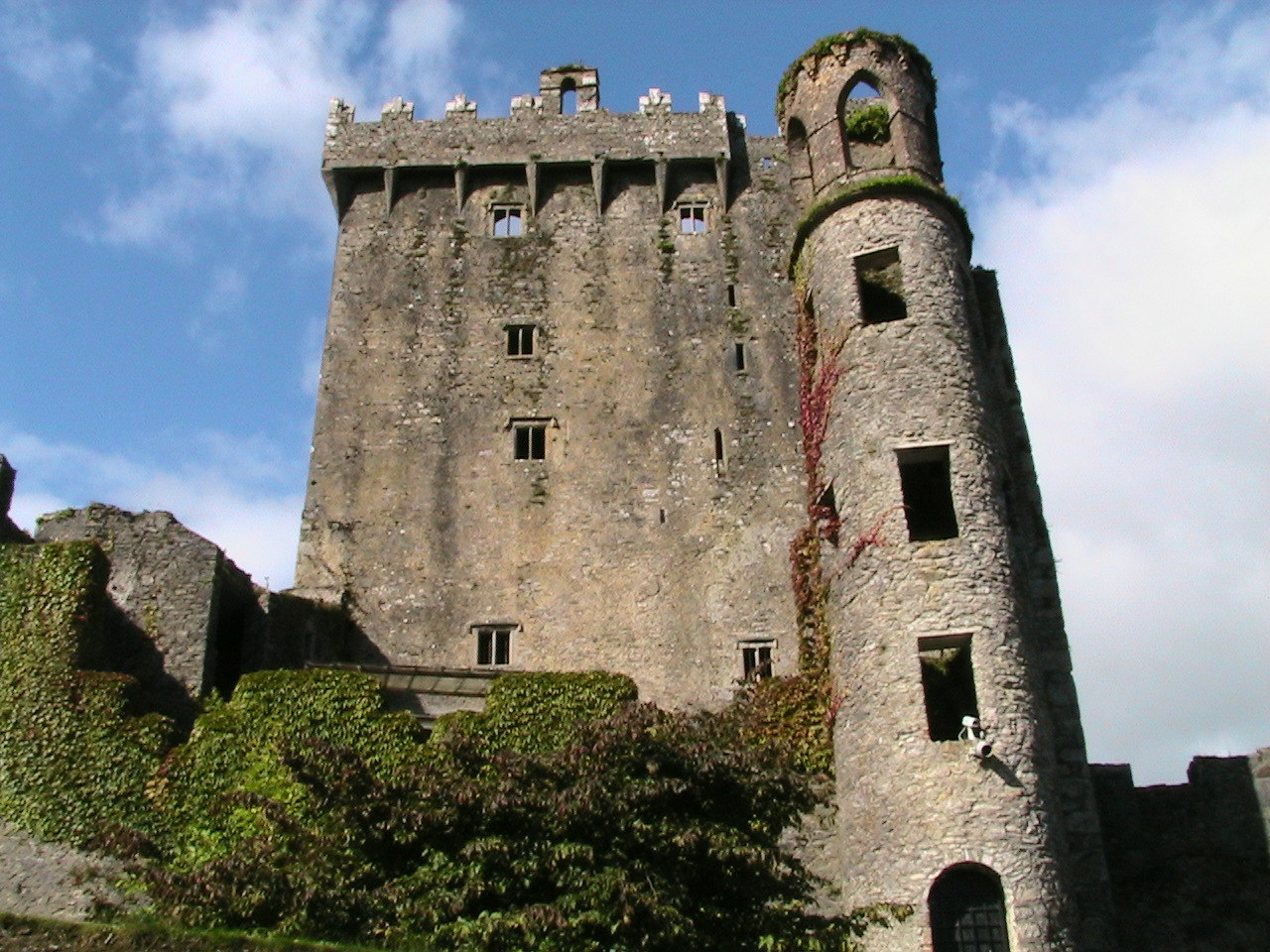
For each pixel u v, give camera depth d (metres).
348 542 36.19
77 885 25.48
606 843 20.67
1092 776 30.48
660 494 36.81
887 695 27.72
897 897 25.78
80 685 29.69
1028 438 33.62
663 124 42.41
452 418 38.00
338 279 40.38
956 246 33.53
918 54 37.06
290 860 21.47
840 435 31.22
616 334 39.34
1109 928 27.47
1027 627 28.58
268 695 29.80
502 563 35.88
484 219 41.44
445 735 23.33
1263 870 28.75
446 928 19.20
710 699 33.88
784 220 41.28
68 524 33.25
